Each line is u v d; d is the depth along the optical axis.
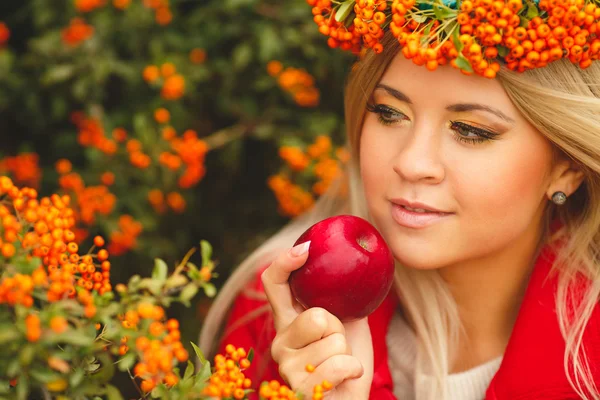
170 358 0.94
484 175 1.29
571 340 1.54
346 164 1.95
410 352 1.75
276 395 1.05
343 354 1.25
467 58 1.17
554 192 1.48
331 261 1.25
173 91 2.60
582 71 1.31
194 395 0.98
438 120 1.29
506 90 1.26
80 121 2.77
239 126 2.88
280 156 2.99
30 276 0.88
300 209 2.77
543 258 1.62
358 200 1.76
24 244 0.91
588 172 1.45
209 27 2.81
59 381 0.89
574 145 1.34
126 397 2.54
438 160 1.30
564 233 1.62
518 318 1.60
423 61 1.17
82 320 0.94
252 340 1.82
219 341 2.03
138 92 2.79
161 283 1.10
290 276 1.32
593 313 1.58
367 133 1.42
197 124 2.94
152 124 2.73
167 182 2.64
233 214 3.12
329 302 1.28
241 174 3.10
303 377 1.26
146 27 2.76
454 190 1.31
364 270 1.25
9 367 0.83
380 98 1.36
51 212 0.98
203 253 1.17
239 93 2.88
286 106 2.97
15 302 0.84
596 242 1.62
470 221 1.33
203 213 3.08
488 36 1.15
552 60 1.22
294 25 2.85
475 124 1.28
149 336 0.94
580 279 1.60
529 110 1.28
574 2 1.14
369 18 1.24
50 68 2.67
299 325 1.27
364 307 1.29
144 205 2.72
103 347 0.97
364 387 1.37
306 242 1.28
